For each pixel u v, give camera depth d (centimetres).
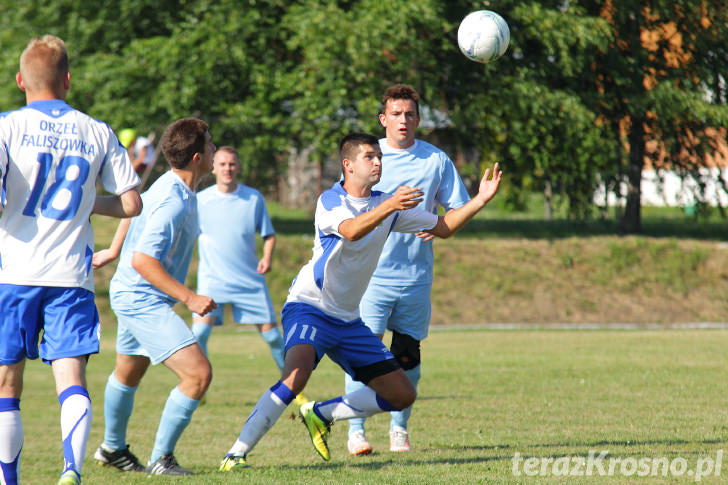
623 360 3688
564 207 9731
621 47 8756
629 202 9262
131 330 1700
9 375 1384
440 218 1686
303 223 10750
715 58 8831
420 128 9050
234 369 3853
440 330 5750
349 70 7969
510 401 2664
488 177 1677
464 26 1975
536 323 6278
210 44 8150
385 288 2089
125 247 1744
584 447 1831
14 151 1358
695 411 2348
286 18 8288
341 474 1567
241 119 8300
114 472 1784
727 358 3691
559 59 8369
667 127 8625
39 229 1370
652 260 7181
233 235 3069
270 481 1488
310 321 1673
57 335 1359
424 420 2353
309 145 9200
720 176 9019
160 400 3038
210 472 1672
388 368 1694
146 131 8519
